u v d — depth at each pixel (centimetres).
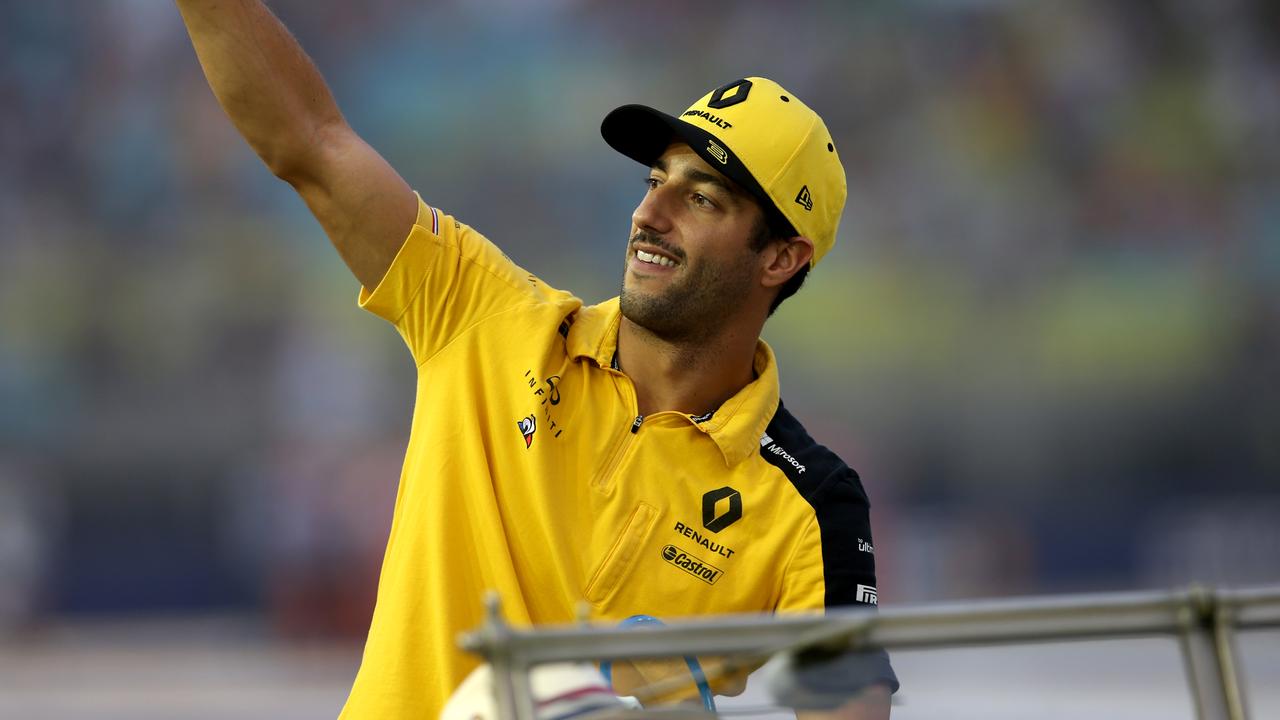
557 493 909
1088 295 8881
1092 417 8362
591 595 897
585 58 9762
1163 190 9231
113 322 8475
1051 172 9306
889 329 8756
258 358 8362
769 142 957
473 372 935
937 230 9125
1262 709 1596
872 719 659
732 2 9888
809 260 991
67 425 7975
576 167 9400
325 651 5875
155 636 6316
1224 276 8944
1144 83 9612
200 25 904
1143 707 1350
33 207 8756
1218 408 8338
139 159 8919
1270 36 9669
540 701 602
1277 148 9375
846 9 9831
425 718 883
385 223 930
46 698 4616
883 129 9525
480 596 901
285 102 918
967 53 9662
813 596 911
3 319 8388
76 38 9056
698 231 953
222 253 8669
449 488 913
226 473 7750
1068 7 9694
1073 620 650
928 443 8350
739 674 701
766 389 970
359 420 8050
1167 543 7269
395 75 9562
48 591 6738
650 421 932
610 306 1002
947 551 6831
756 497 927
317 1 9506
